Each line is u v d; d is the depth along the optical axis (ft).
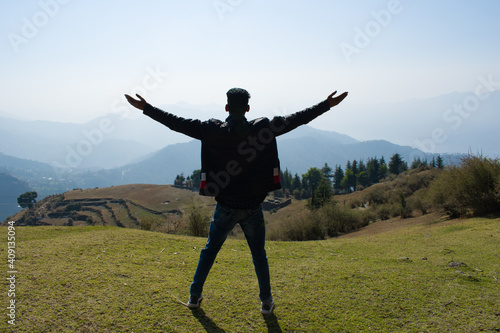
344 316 10.02
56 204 317.01
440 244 22.41
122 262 14.25
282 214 207.31
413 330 9.27
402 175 163.12
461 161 41.78
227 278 13.08
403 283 12.85
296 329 9.15
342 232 73.36
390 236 28.17
